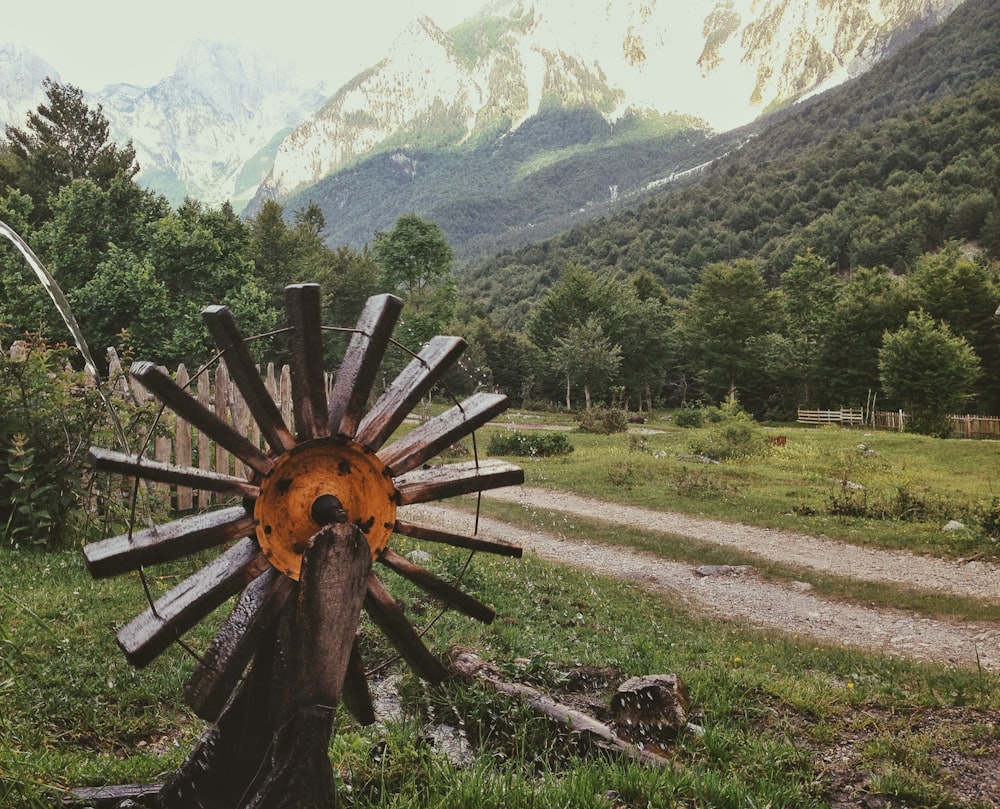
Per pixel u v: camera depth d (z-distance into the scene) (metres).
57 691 5.46
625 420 47.50
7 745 4.29
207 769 3.69
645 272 111.44
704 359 87.50
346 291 71.56
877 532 18.61
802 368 79.75
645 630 10.55
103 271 26.81
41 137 49.16
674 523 20.33
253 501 3.57
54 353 11.14
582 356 73.50
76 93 50.28
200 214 34.59
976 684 7.71
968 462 31.05
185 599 3.37
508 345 93.69
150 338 26.94
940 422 51.06
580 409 73.56
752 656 9.77
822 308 82.69
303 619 3.22
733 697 6.65
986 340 74.06
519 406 84.62
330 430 3.79
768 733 5.94
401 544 12.87
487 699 5.73
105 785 4.16
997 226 150.00
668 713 5.79
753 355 84.62
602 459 31.48
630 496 23.62
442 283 50.03
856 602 13.91
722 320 85.38
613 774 4.56
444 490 3.99
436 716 5.91
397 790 4.23
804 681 7.62
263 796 3.19
